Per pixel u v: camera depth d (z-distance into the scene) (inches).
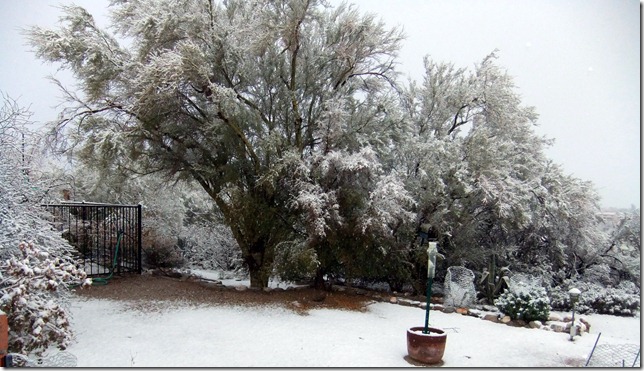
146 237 514.0
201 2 378.6
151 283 407.8
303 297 379.2
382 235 383.2
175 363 215.8
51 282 206.7
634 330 353.7
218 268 578.2
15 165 251.3
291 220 404.8
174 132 415.2
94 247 457.1
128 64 375.6
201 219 512.7
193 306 332.5
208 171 402.9
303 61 440.1
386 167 460.8
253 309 331.3
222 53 384.8
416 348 233.1
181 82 369.1
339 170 379.6
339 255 383.9
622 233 521.7
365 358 235.1
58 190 429.1
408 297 406.0
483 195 424.8
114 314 301.1
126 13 406.9
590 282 486.9
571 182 511.8
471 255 436.8
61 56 379.9
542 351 260.8
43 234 246.8
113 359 217.8
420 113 503.5
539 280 404.5
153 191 546.9
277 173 371.2
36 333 190.4
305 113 451.5
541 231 505.7
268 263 412.2
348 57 408.5
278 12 388.5
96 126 398.9
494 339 283.3
